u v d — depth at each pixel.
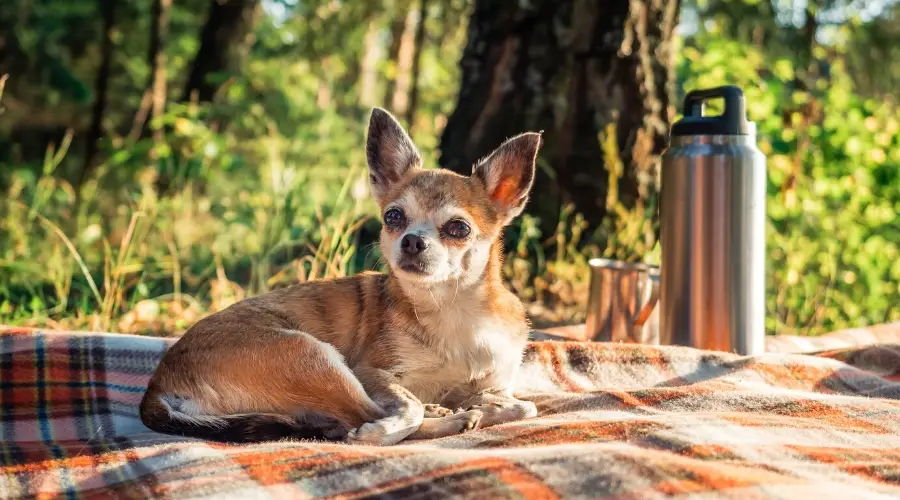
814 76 3.31
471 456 0.85
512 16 1.62
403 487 0.81
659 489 0.78
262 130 2.58
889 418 0.97
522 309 1.11
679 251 1.21
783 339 1.35
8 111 3.61
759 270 1.21
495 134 1.63
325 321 1.07
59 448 0.94
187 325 1.40
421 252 1.02
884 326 1.42
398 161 1.14
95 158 2.85
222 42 2.85
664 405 1.00
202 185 2.21
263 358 0.98
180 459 0.87
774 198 1.83
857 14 3.41
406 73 4.36
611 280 1.29
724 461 0.84
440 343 1.04
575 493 0.79
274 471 0.85
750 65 2.04
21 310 1.39
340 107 4.30
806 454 0.87
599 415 0.97
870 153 1.86
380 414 0.98
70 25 4.15
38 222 1.84
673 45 1.68
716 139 1.20
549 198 1.63
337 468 0.85
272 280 1.48
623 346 1.16
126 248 1.45
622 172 1.63
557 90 1.62
